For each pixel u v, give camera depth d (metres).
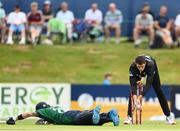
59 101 67.00
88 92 67.62
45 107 40.81
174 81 84.75
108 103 67.81
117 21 90.81
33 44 90.06
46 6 89.81
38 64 87.44
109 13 90.81
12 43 89.38
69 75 85.31
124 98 67.81
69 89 67.25
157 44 89.81
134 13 96.62
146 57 41.31
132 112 42.22
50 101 66.94
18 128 36.75
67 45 90.75
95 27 90.25
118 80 83.88
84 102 67.56
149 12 88.94
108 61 88.44
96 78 84.56
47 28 89.38
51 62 87.88
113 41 92.12
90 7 95.56
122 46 91.25
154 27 89.06
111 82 83.19
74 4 95.44
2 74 85.06
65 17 89.44
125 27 95.19
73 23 90.06
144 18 88.69
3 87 66.50
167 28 88.94
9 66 86.88
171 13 95.94
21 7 93.75
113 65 87.56
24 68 86.56
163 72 86.62
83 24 90.38
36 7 88.69
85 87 67.56
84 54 89.44
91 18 90.25
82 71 86.38
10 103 66.56
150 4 96.62
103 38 91.50
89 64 87.88
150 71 41.16
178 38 90.00
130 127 38.53
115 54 89.56
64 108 67.12
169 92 67.62
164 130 36.09
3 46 89.19
